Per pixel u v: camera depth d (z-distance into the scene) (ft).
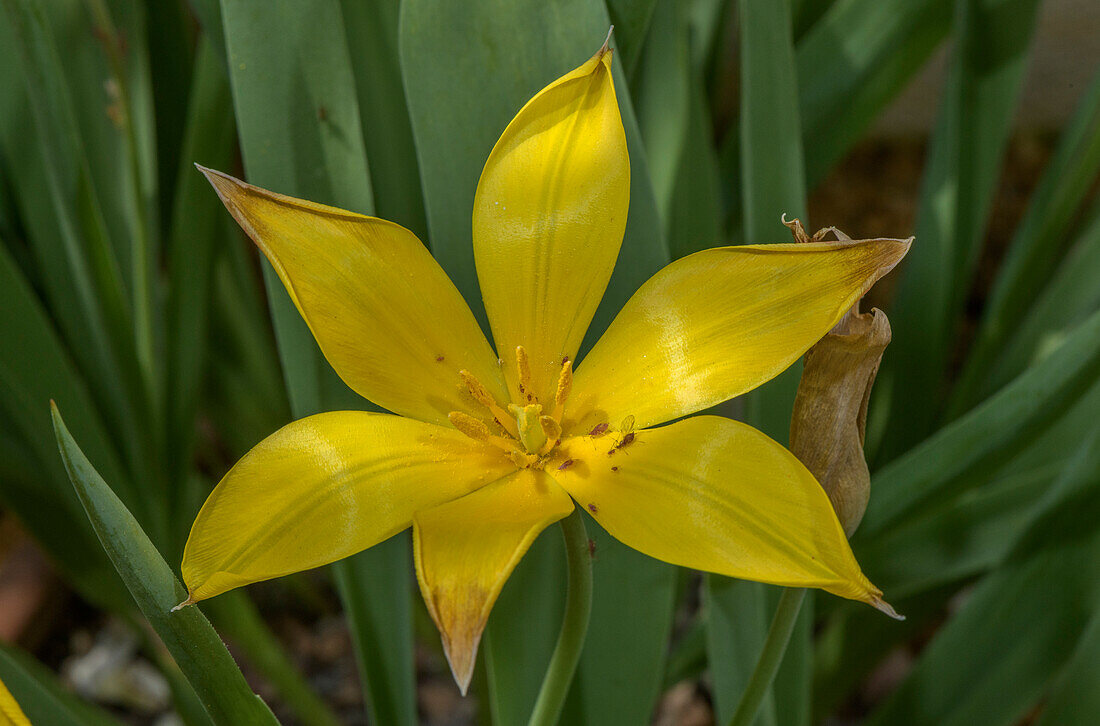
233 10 1.07
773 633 1.03
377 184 1.18
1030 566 1.24
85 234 1.27
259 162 1.09
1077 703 1.17
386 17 1.15
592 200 0.98
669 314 0.96
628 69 1.14
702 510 0.91
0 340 1.24
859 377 0.95
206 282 1.36
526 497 0.95
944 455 1.20
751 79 1.16
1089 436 1.19
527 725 1.16
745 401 1.20
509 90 1.08
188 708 1.37
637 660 1.16
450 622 0.87
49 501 1.34
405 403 0.97
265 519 0.92
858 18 1.37
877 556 1.29
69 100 1.22
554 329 0.99
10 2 1.17
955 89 1.36
